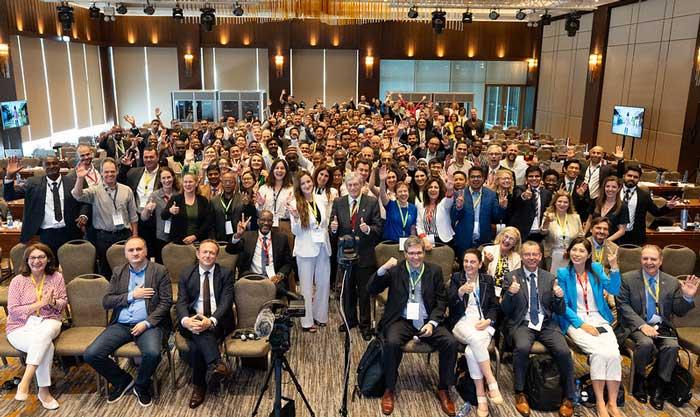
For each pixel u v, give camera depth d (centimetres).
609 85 1527
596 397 413
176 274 519
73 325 449
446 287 440
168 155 881
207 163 675
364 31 1981
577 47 1703
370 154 693
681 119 1220
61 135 1636
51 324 419
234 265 511
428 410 419
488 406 421
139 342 417
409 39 1998
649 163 1341
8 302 422
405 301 434
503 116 2103
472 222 540
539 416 410
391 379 419
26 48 1429
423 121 1126
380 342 427
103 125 1948
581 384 434
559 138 1838
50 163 552
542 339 425
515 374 423
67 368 470
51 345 415
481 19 1853
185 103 1909
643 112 1340
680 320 458
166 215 532
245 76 2020
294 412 401
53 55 1582
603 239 504
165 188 550
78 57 1752
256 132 920
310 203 512
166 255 517
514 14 1758
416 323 434
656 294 447
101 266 559
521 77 2072
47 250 430
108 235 551
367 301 527
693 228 718
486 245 516
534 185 569
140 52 1970
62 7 1280
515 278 439
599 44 1548
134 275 438
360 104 1788
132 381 432
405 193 539
